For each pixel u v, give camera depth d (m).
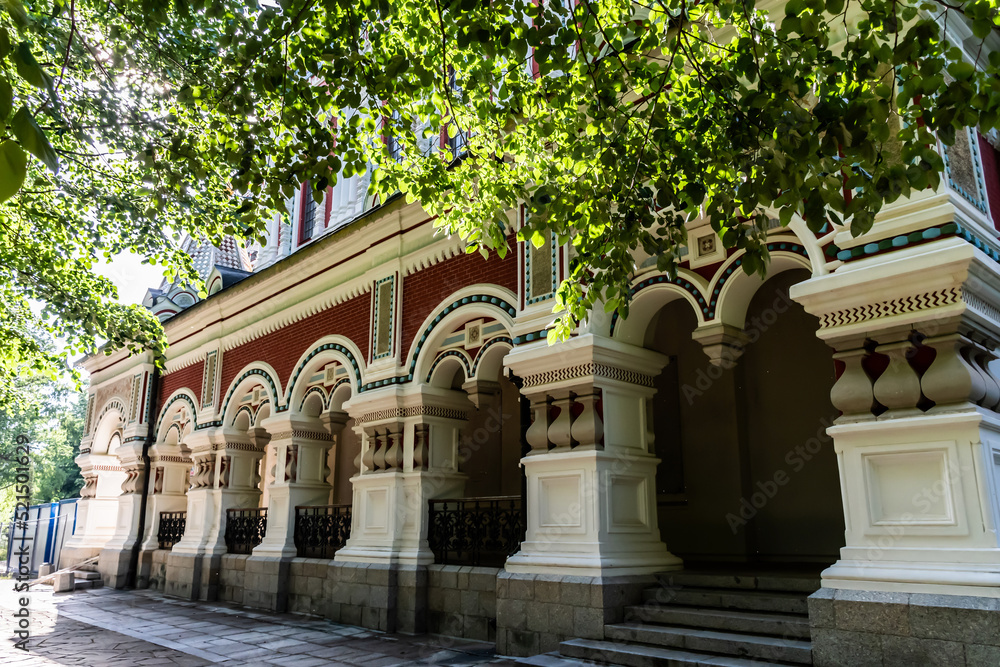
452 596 9.75
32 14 7.11
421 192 7.04
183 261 10.97
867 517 5.92
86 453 21.78
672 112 5.54
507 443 13.52
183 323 17.61
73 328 11.45
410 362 11.08
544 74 5.63
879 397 6.03
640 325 8.80
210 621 12.09
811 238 6.65
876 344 6.20
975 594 5.23
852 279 6.15
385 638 9.86
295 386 13.61
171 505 18.06
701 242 7.98
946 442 5.64
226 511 15.22
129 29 7.50
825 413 9.49
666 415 10.86
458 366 11.03
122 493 19.09
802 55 4.67
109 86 8.08
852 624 5.66
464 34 5.41
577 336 8.34
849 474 6.08
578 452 8.12
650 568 8.12
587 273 6.17
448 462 10.91
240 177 5.77
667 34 5.48
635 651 6.76
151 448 18.39
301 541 13.05
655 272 8.30
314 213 16.69
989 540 5.34
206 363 16.69
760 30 4.85
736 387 10.27
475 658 8.30
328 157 5.88
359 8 5.70
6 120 2.56
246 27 5.56
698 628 7.00
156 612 13.41
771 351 10.12
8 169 2.36
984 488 5.43
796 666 5.99
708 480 10.29
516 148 7.03
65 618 12.85
